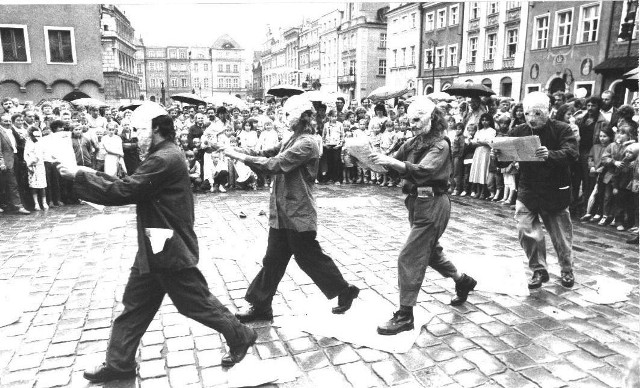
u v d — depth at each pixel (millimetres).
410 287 3480
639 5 15766
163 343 3449
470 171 9586
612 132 7141
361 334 3523
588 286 4465
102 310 4055
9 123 8523
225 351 3330
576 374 2979
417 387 2869
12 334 3631
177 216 2779
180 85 115938
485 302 4121
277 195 3576
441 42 37812
